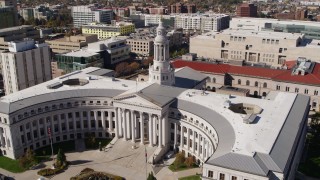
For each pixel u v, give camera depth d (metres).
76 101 191.12
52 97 187.62
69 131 194.50
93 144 187.38
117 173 162.62
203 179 122.56
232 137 138.25
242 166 116.94
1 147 178.00
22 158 169.50
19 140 176.38
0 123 173.50
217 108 169.00
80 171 164.38
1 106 174.25
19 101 179.75
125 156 176.50
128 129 187.25
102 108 193.62
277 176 115.25
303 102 177.88
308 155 170.50
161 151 176.75
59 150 168.25
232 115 159.62
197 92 189.75
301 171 156.88
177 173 161.88
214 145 150.75
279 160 121.50
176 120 177.75
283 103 174.38
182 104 177.12
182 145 179.50
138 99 179.25
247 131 142.25
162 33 193.75
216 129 150.25
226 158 121.44
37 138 184.62
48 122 187.50
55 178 159.00
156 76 198.00
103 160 174.25
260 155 122.75
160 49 194.50
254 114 157.25
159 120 174.75
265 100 178.88
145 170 165.00
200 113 166.88
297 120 155.00
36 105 180.50
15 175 161.75
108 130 196.75
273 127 145.62
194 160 172.75
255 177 113.19
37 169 166.50
